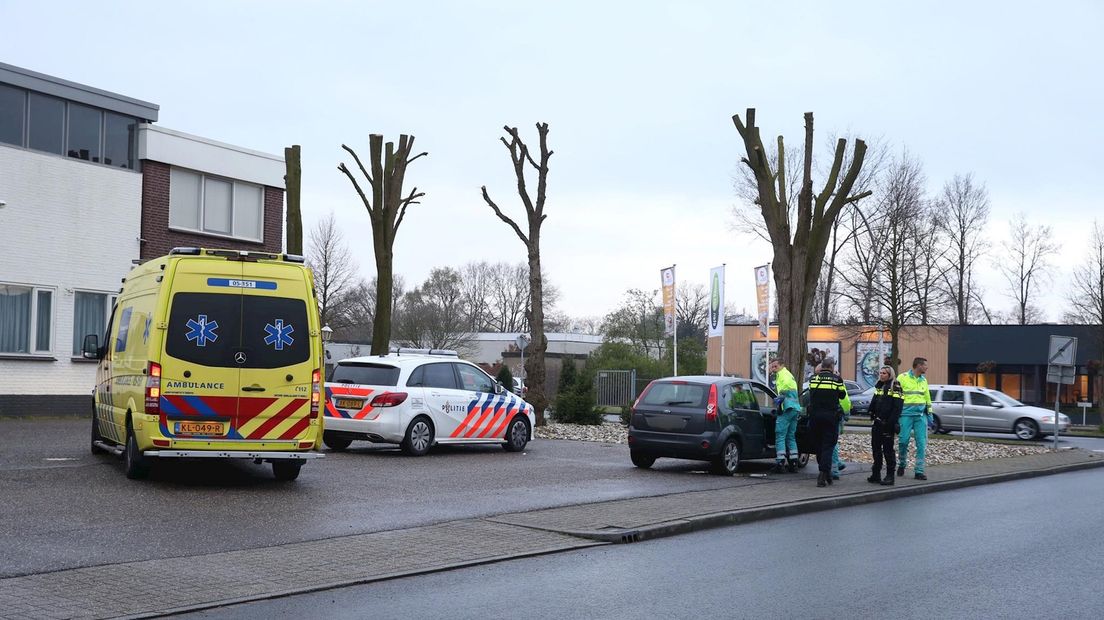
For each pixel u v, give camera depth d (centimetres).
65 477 1257
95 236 2614
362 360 1730
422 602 731
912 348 5284
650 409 1628
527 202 2495
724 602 752
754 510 1202
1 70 2397
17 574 755
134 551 849
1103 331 4394
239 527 973
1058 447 2666
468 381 1808
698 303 7762
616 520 1088
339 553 877
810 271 2117
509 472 1512
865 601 762
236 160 2952
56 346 2531
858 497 1403
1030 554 989
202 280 1224
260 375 1229
